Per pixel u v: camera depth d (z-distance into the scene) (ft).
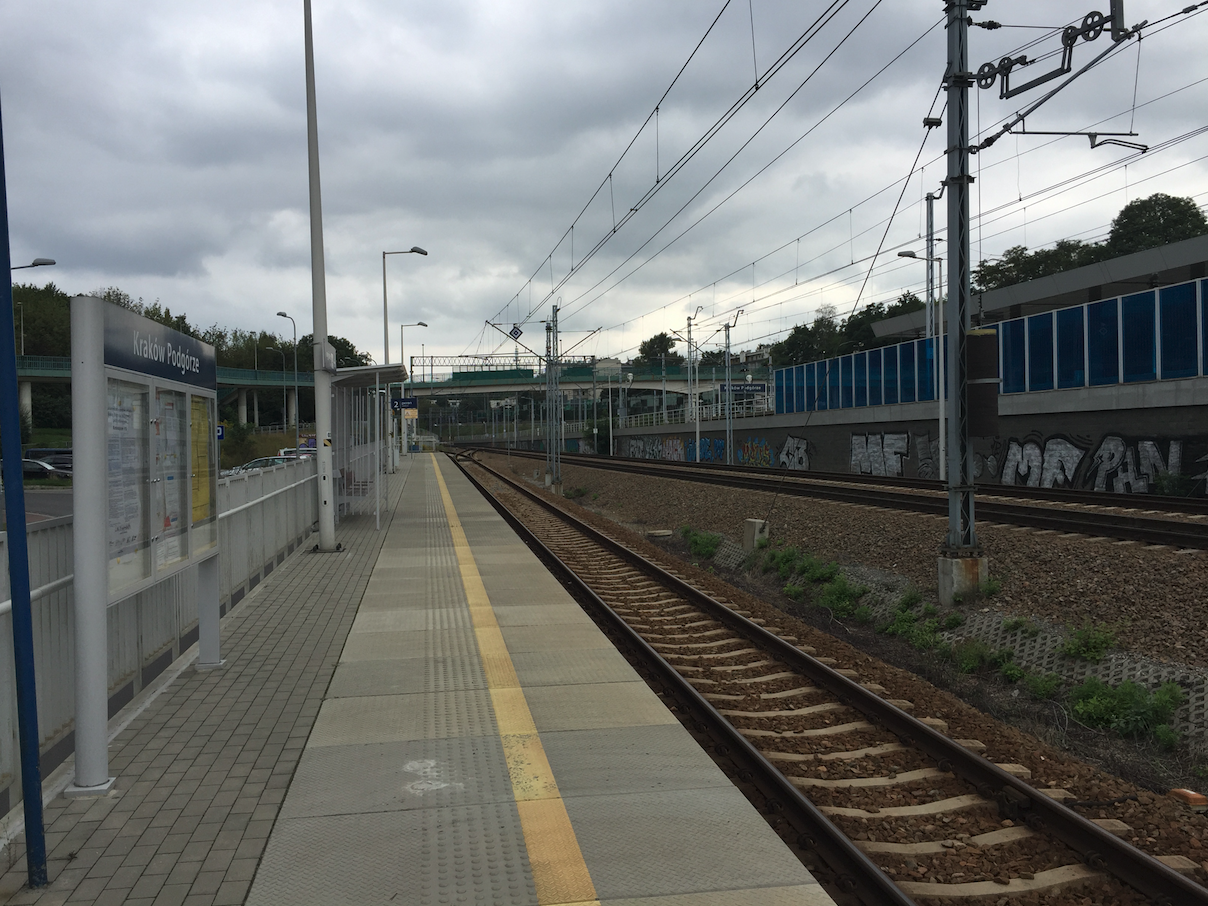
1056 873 14.53
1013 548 41.73
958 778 18.69
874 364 128.26
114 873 13.17
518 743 18.80
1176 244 93.40
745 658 29.76
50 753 17.60
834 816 16.51
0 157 12.30
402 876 13.00
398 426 197.67
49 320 273.75
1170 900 13.58
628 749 18.45
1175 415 73.56
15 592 12.76
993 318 126.62
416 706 21.48
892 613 41.81
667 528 83.46
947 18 39.55
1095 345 86.84
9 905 12.23
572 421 368.48
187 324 361.10
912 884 14.07
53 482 146.00
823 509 62.28
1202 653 27.94
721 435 183.73
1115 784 18.89
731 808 15.49
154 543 18.75
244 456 222.48
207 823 14.90
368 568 44.19
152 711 21.09
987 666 33.86
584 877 12.96
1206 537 37.09
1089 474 83.20
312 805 15.56
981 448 97.76
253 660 25.98
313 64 49.88
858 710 23.53
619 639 31.53
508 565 45.32
